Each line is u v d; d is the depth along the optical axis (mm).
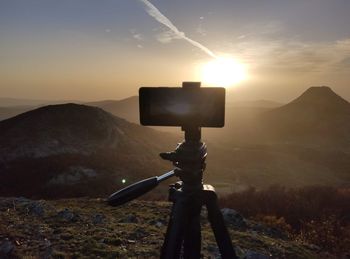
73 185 104875
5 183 107312
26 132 160000
